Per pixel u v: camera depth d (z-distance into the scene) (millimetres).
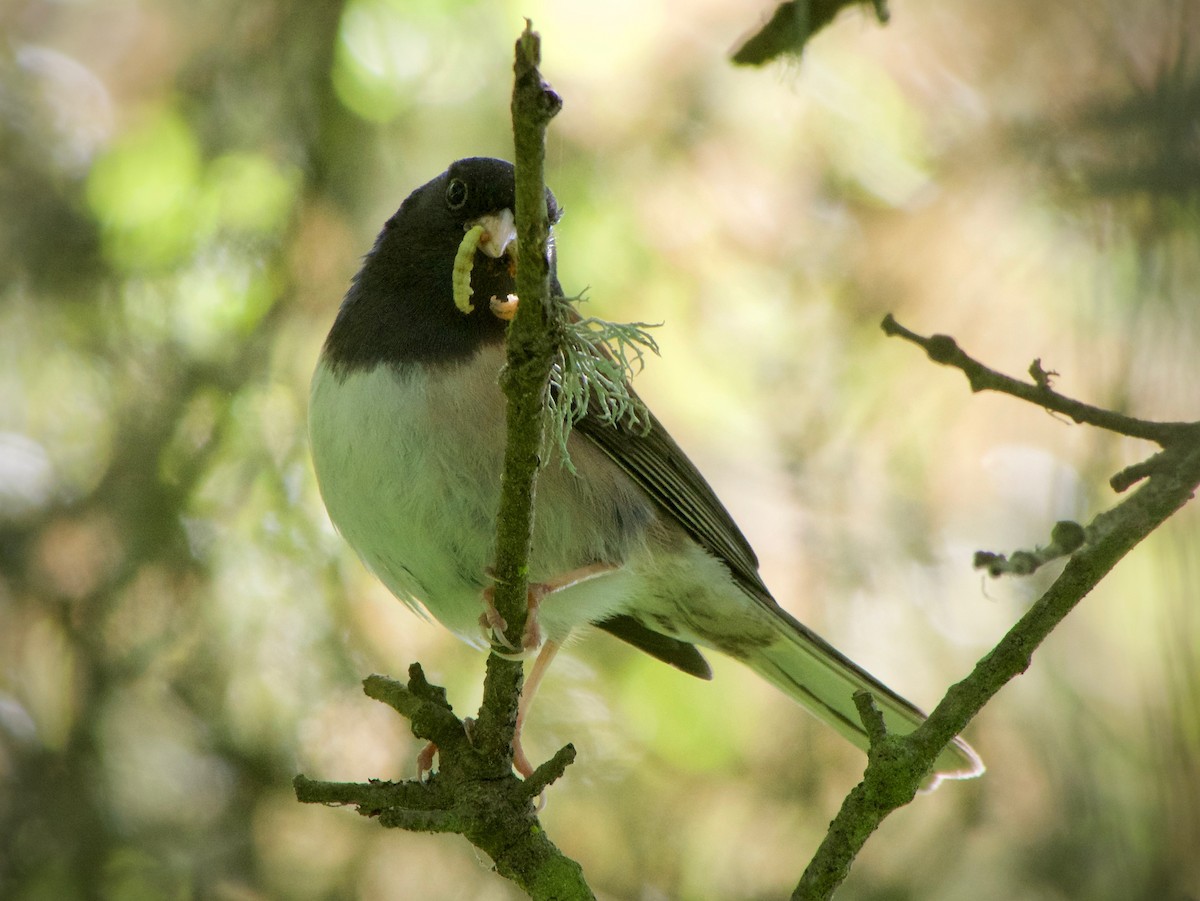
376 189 11266
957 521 10719
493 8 11453
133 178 11297
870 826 5359
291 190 11148
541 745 10570
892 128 10883
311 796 6102
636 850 10367
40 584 10680
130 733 10539
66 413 11188
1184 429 5309
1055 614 5273
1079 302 8805
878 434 10633
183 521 10539
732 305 11180
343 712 10586
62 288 11188
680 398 11242
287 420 10781
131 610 10547
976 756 8180
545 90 4730
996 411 10328
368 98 11266
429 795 6105
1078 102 8305
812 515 10727
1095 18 8445
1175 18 6980
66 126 11961
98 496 10656
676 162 11203
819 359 10867
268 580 10641
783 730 10711
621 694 10883
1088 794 9516
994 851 9992
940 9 10578
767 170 11211
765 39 7176
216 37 11430
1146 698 6828
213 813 10461
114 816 10328
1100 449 8219
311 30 11266
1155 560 7434
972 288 10203
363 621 10773
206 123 11273
